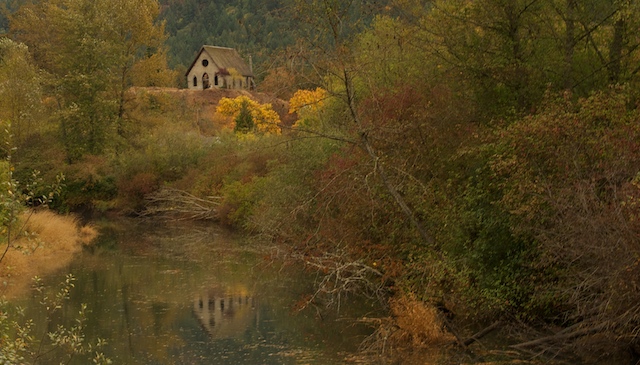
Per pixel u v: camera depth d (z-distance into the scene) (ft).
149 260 82.74
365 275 56.13
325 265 53.88
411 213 49.57
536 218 42.29
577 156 41.01
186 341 48.42
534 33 56.08
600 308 36.58
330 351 45.52
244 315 55.57
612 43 54.70
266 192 85.56
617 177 38.04
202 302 60.39
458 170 54.03
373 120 53.47
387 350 44.78
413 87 57.57
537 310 45.62
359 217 53.11
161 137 145.69
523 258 45.03
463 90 57.21
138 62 174.40
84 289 65.31
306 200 58.49
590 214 36.83
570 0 54.54
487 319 48.24
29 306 57.72
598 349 40.96
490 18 56.59
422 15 63.98
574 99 53.06
